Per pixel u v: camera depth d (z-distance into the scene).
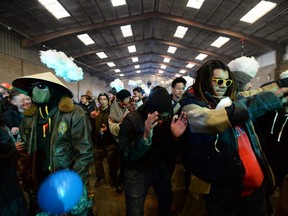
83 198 1.54
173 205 2.65
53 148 1.52
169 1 9.88
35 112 1.63
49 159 1.55
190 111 1.06
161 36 14.72
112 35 13.06
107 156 3.39
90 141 1.62
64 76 2.09
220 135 1.10
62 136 1.54
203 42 13.86
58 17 9.41
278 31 10.26
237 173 1.10
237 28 10.86
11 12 8.07
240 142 1.16
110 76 24.84
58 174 1.49
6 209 0.90
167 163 1.78
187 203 1.31
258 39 11.51
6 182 0.92
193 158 1.20
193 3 9.51
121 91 3.66
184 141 1.33
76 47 13.33
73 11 9.23
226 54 15.05
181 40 14.53
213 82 1.18
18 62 10.17
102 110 3.50
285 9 8.17
